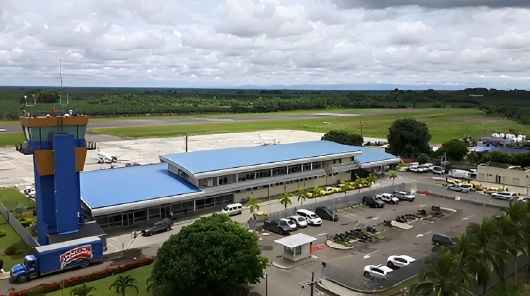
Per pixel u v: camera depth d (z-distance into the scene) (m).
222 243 41.00
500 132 195.62
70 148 54.19
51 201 55.56
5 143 150.75
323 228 66.31
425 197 87.50
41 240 56.22
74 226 55.34
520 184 96.81
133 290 44.69
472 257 37.41
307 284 41.53
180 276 39.19
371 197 79.94
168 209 71.12
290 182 89.44
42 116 55.28
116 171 79.38
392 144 132.25
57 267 49.31
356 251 56.50
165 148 142.25
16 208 69.50
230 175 78.94
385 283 45.22
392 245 58.91
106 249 56.78
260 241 60.22
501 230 42.19
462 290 32.16
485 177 101.94
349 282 45.62
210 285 40.28
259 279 47.06
